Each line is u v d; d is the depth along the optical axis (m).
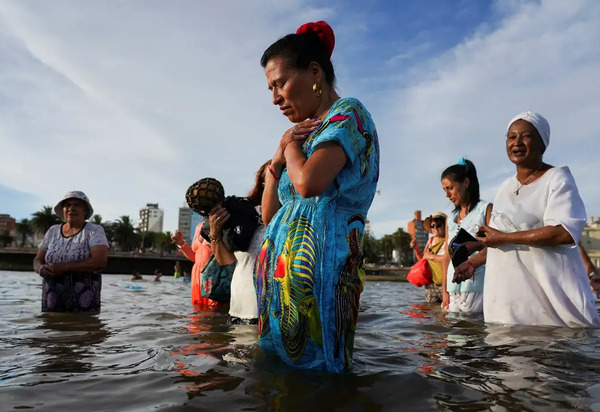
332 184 1.68
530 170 3.31
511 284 3.25
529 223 3.21
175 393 1.38
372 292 10.23
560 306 3.06
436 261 5.70
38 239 101.75
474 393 1.41
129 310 4.08
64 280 3.98
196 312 3.82
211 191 2.88
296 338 1.64
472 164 4.56
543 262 3.13
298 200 1.77
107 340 2.36
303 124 1.79
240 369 1.66
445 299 4.69
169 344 2.21
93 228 4.17
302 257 1.64
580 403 1.31
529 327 3.01
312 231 1.66
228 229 2.94
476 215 4.39
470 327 3.05
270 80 1.92
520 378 1.59
